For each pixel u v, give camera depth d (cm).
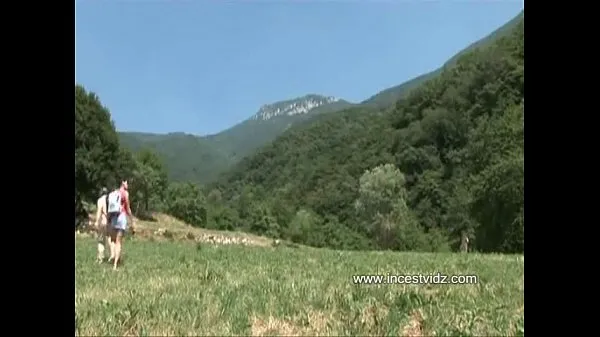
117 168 2727
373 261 1275
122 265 1043
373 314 624
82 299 675
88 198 2383
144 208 3312
